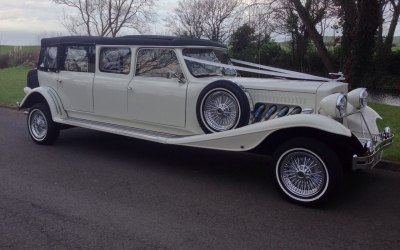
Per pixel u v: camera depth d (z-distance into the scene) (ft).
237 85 17.66
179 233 13.79
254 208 16.03
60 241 13.12
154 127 20.79
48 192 17.35
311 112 16.76
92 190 17.69
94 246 12.84
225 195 17.35
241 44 76.18
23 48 112.06
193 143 18.44
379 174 20.45
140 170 20.56
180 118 19.56
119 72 21.72
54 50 24.58
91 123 22.71
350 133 15.11
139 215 15.17
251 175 19.99
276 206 16.28
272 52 76.79
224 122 17.99
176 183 18.74
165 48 19.77
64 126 25.38
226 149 17.65
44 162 21.68
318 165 15.80
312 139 15.88
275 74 19.63
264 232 13.99
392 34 73.72
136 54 20.89
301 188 16.37
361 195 17.66
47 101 24.14
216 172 20.39
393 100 55.36
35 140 25.30
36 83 26.21
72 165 21.22
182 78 19.39
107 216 15.03
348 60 51.98
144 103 20.61
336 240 13.55
